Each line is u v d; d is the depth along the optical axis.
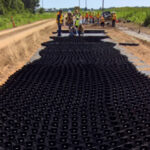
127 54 10.20
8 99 4.88
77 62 7.97
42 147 3.21
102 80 5.84
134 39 15.46
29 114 4.16
